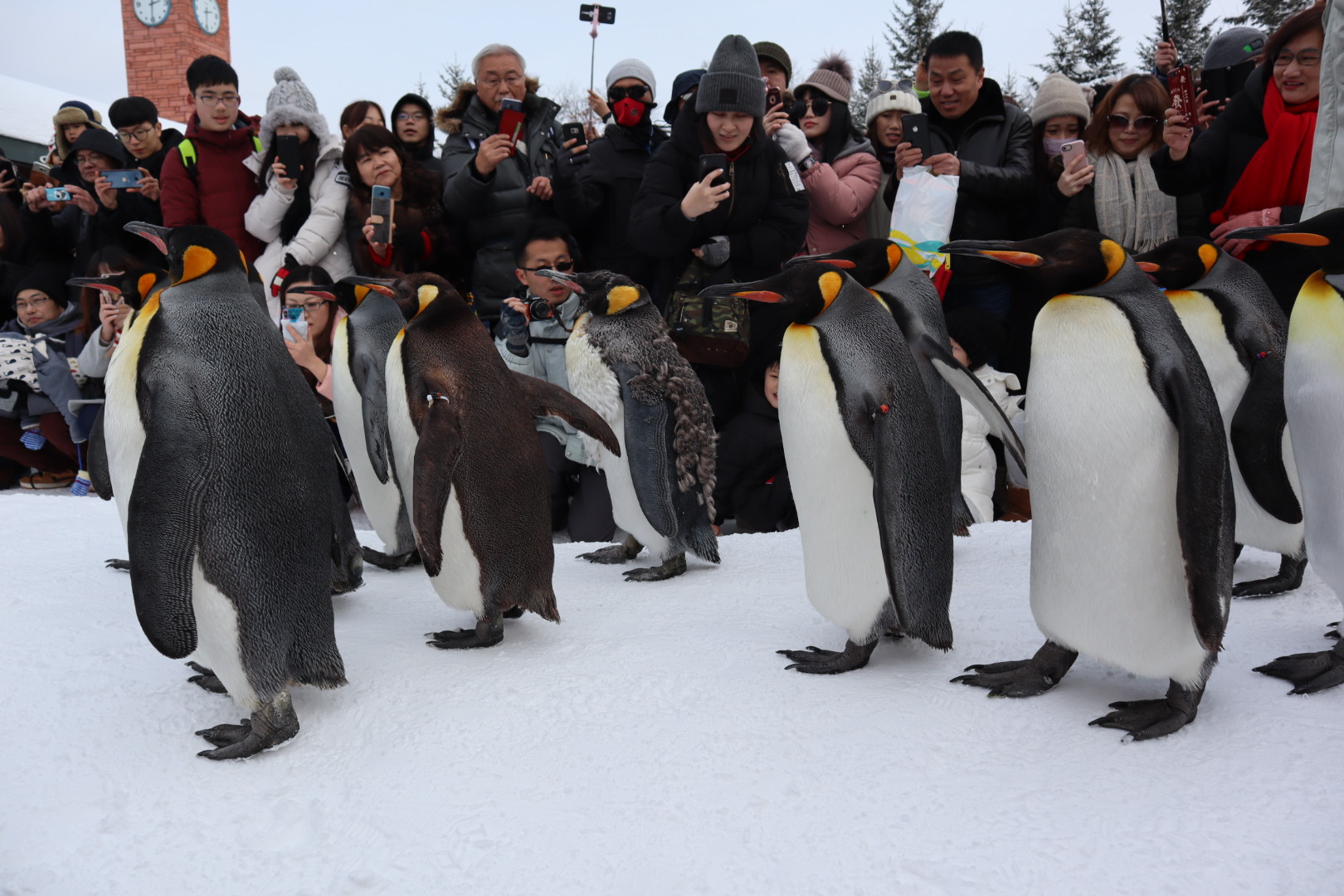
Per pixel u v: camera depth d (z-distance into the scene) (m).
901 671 2.42
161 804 1.93
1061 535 2.06
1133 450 1.95
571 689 2.32
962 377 2.52
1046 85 4.70
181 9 14.76
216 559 1.96
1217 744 1.97
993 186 4.59
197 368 1.99
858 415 2.22
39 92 9.87
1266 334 2.67
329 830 1.83
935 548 2.30
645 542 3.41
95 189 6.14
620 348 3.22
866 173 4.96
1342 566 2.20
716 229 4.43
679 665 2.45
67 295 6.27
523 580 2.55
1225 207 4.14
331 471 2.31
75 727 2.22
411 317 2.51
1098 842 1.68
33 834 1.85
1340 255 2.12
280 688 2.07
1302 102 3.92
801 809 1.82
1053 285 2.06
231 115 5.22
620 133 4.96
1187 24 19.25
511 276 4.99
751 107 4.25
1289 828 1.68
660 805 1.85
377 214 4.52
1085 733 2.05
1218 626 1.88
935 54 4.75
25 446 6.19
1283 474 2.54
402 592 3.25
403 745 2.10
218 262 2.13
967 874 1.62
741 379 4.90
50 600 3.03
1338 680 2.20
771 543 3.89
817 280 2.28
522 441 2.52
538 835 1.78
